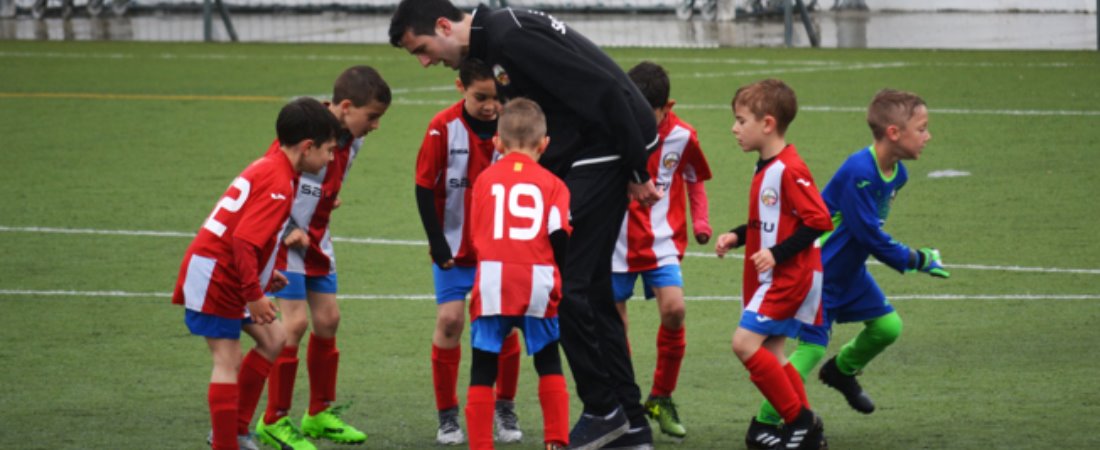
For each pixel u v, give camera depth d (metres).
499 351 14.61
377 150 41.44
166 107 51.69
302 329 16.20
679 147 17.45
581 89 15.07
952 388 18.09
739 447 15.89
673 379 16.59
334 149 16.36
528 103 14.85
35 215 31.70
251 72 63.59
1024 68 60.47
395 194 34.28
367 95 16.23
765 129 15.16
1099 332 20.97
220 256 14.68
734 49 73.00
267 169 14.53
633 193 15.53
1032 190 33.59
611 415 15.18
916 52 69.69
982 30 80.00
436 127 16.41
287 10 95.50
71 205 32.97
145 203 33.25
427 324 22.23
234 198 14.61
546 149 15.44
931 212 31.20
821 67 63.19
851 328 21.88
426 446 16.09
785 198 15.05
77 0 94.44
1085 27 79.75
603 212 15.40
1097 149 39.44
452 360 16.25
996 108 48.06
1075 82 54.81
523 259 14.34
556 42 15.28
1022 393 17.77
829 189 16.16
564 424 14.55
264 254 14.80
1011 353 19.86
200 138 44.12
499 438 16.41
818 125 45.25
